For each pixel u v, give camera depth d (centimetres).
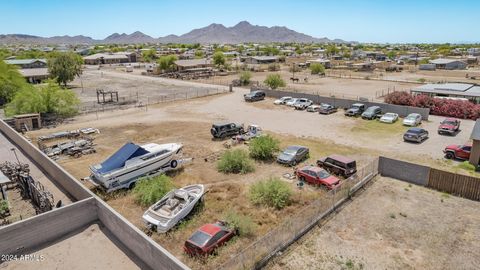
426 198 1933
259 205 1852
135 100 5322
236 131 3294
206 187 2100
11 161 2556
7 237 1370
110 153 2817
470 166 2373
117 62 13850
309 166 2228
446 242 1500
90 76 8888
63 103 4275
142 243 1310
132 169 2150
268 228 1625
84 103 5131
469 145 2609
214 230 1457
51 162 2181
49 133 3466
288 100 4872
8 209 1777
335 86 6781
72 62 6819
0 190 2020
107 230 1569
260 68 10600
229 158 2380
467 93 4306
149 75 9112
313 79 8012
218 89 6322
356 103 4319
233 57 15500
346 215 1745
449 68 10169
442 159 2586
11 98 5009
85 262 1341
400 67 10281
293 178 2219
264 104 4912
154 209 1719
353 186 1991
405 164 2156
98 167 2130
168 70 9456
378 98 5284
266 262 1366
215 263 1350
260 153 2573
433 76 8356
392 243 1496
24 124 3619
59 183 2139
